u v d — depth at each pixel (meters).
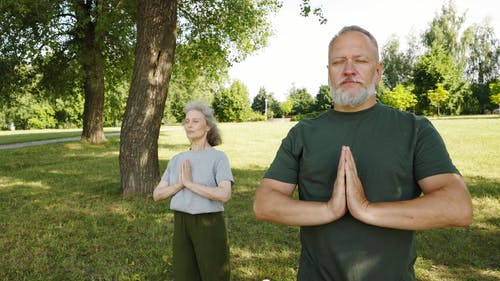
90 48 16.41
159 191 2.78
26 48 13.81
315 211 1.28
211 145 3.01
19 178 9.41
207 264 2.62
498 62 51.94
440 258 4.01
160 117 7.30
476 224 5.07
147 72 7.02
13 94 17.08
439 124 26.50
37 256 4.11
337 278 1.35
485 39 52.91
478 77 52.78
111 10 13.23
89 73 16.53
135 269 3.77
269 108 100.38
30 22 14.03
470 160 10.95
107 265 3.88
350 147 1.38
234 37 15.74
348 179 1.23
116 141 20.05
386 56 56.69
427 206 1.17
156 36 6.99
